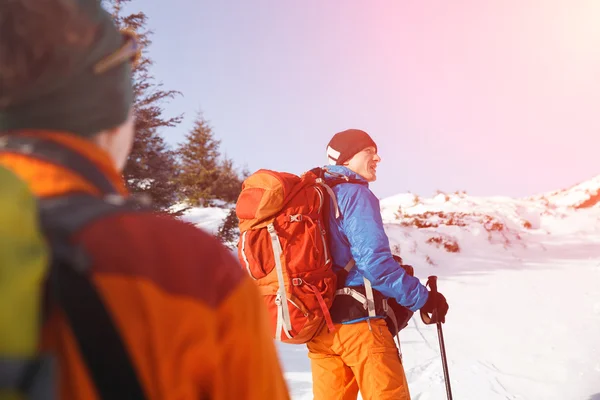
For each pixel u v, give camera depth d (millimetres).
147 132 12977
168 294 528
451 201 17266
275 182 2383
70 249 478
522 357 5098
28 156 547
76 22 571
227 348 567
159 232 562
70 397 476
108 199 568
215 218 16891
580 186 18453
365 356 2400
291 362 4961
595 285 8328
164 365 519
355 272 2477
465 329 6203
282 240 2357
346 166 2709
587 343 5383
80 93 591
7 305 427
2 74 540
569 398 4055
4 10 538
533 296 7840
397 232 12430
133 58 698
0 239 437
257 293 624
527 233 14773
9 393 422
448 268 10867
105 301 488
